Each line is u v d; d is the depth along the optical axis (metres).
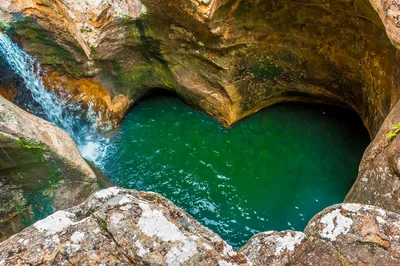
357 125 7.96
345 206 3.39
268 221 6.45
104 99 7.94
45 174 4.99
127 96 8.27
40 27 6.94
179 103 8.60
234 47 6.88
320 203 6.68
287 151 7.61
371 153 4.75
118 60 7.56
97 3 6.25
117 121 8.11
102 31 6.55
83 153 7.57
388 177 4.27
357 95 7.29
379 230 3.16
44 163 4.86
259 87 7.82
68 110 7.92
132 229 2.67
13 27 6.93
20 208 4.95
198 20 5.99
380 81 6.34
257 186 7.02
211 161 7.47
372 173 4.56
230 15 6.16
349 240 3.16
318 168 7.28
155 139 7.88
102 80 7.81
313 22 6.43
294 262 3.15
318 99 8.17
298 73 7.58
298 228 6.32
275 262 3.17
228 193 6.90
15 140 4.41
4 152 4.43
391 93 5.93
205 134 7.97
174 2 5.89
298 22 6.54
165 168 7.33
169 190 6.95
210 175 7.21
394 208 4.10
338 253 3.11
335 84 7.49
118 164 7.39
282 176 7.18
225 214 6.58
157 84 8.33
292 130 7.98
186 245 2.63
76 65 7.50
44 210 5.17
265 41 6.97
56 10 6.59
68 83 7.83
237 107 7.88
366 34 6.09
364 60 6.55
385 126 4.76
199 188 7.00
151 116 8.35
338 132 7.89
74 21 6.41
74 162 5.22
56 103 7.85
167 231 2.68
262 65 7.43
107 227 2.68
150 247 2.61
